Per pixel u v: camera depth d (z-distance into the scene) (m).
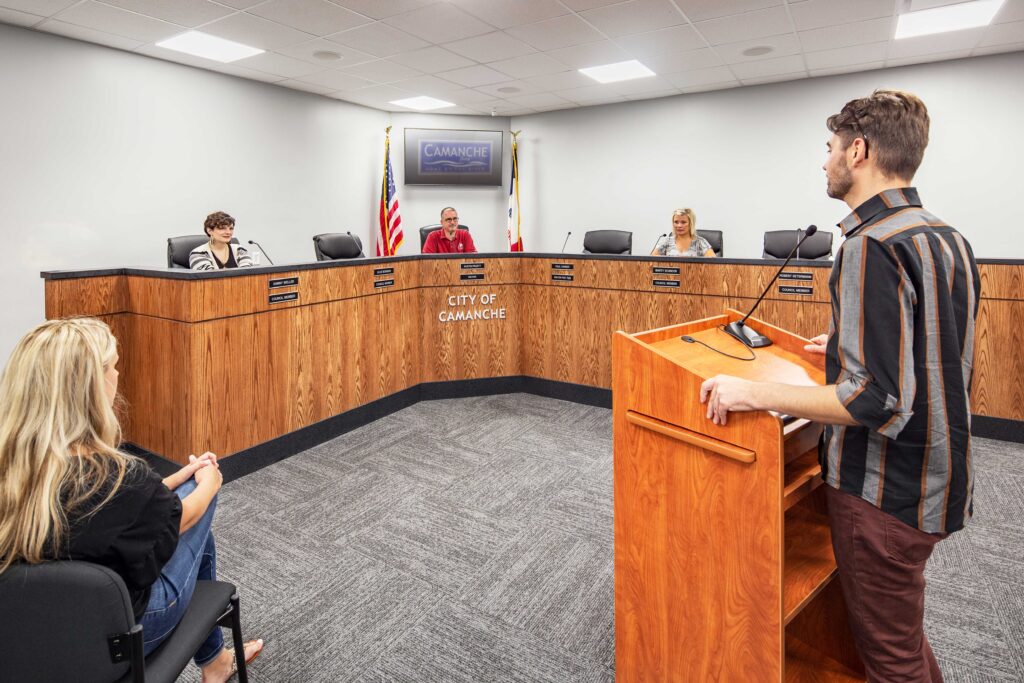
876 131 1.01
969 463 0.99
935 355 0.94
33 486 0.91
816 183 5.76
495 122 7.45
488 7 3.83
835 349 1.06
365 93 6.20
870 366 0.92
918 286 0.93
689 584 1.24
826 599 1.44
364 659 1.66
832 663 1.45
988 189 5.05
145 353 2.85
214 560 1.43
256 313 2.93
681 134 6.40
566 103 6.74
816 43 4.59
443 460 3.10
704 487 1.19
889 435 0.92
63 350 0.97
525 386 4.34
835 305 1.05
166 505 1.01
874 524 1.02
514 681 1.57
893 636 1.06
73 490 0.93
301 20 4.03
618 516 1.36
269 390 3.02
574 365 4.09
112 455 0.99
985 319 3.26
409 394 4.02
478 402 4.12
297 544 2.27
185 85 5.07
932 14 4.01
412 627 1.79
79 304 2.76
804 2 3.76
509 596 1.94
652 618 1.32
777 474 1.07
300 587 2.00
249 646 1.66
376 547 2.25
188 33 4.27
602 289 3.92
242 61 4.98
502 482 2.83
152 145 4.86
